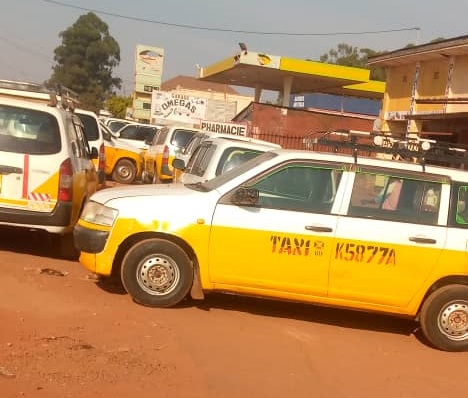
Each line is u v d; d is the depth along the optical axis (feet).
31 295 20.71
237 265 21.06
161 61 193.67
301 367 17.67
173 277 21.30
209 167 29.91
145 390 14.75
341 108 149.89
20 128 26.02
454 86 70.13
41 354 15.94
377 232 21.09
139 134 82.64
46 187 25.88
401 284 21.16
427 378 18.42
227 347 18.44
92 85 306.35
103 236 21.22
